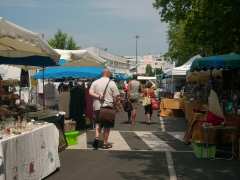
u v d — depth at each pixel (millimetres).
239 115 11055
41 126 8289
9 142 6602
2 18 7562
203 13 12242
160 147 12008
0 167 6129
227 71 16453
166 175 8617
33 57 12266
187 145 12359
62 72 18250
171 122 19812
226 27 11703
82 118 15844
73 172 8797
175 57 42188
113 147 11914
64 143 11562
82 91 15828
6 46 9914
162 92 39031
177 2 18594
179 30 38812
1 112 8758
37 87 21297
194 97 19688
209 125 10508
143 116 23125
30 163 7488
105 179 8227
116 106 11734
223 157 10445
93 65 18469
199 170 9086
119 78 42781
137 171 8945
